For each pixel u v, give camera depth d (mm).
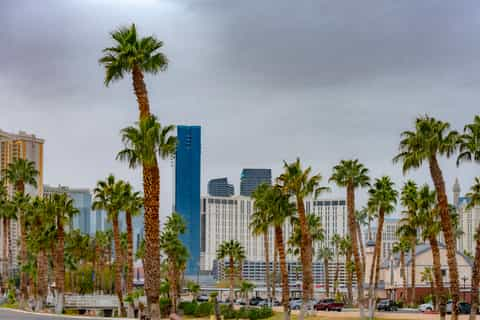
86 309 93562
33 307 95625
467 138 59844
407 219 79500
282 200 73062
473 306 58500
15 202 119312
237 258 135750
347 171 85250
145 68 56781
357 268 83062
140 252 143125
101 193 85750
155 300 51375
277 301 133875
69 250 144750
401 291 148125
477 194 71312
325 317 86125
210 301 111125
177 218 128000
